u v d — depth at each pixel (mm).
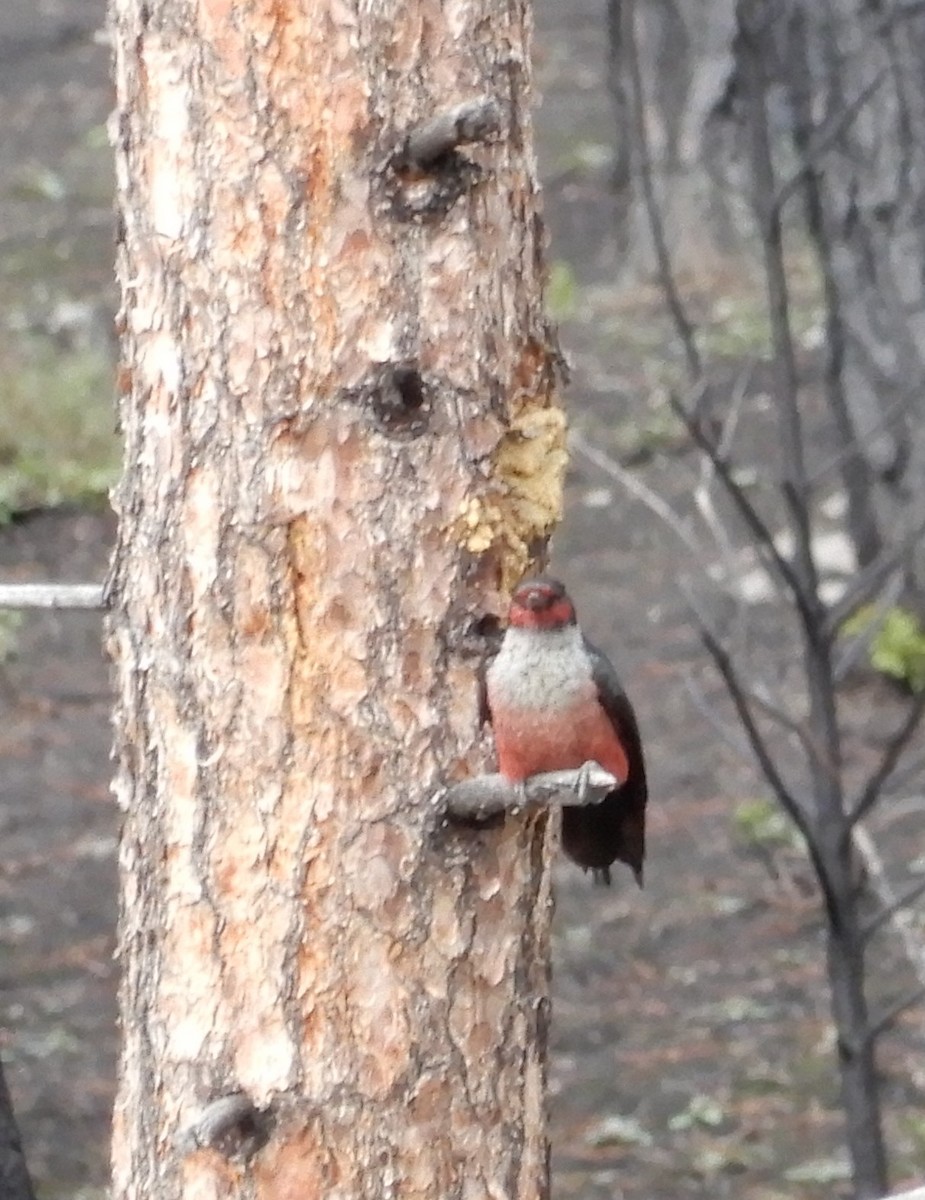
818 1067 15258
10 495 25406
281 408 7402
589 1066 15492
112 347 30594
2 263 36375
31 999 16406
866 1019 10281
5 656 22703
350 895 7547
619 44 11781
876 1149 10156
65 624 23578
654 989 16453
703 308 31891
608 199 39031
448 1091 7699
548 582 7785
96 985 16641
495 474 7703
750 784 19188
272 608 7480
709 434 11430
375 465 7469
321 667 7500
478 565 7664
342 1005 7582
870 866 12547
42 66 50375
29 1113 14773
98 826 19234
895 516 19250
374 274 7406
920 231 18719
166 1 7375
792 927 17203
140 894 7816
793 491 10344
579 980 16656
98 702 21719
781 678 18234
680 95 32406
